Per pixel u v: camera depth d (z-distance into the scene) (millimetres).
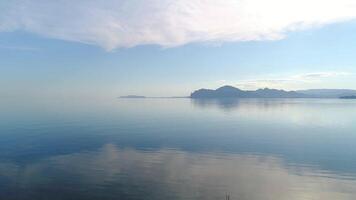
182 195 45875
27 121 141250
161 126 129125
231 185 50844
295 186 50812
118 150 77250
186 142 89438
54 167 60250
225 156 71625
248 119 162750
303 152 76062
